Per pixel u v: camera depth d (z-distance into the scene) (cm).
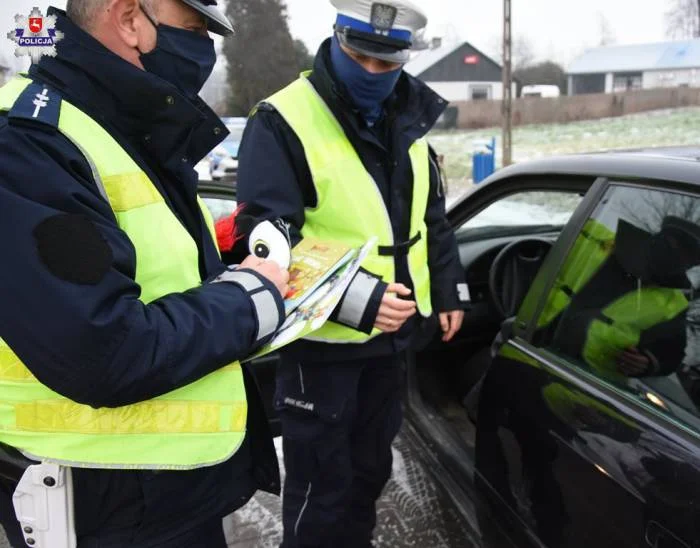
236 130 1427
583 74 4550
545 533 150
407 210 170
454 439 210
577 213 164
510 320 177
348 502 178
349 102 158
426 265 183
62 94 95
